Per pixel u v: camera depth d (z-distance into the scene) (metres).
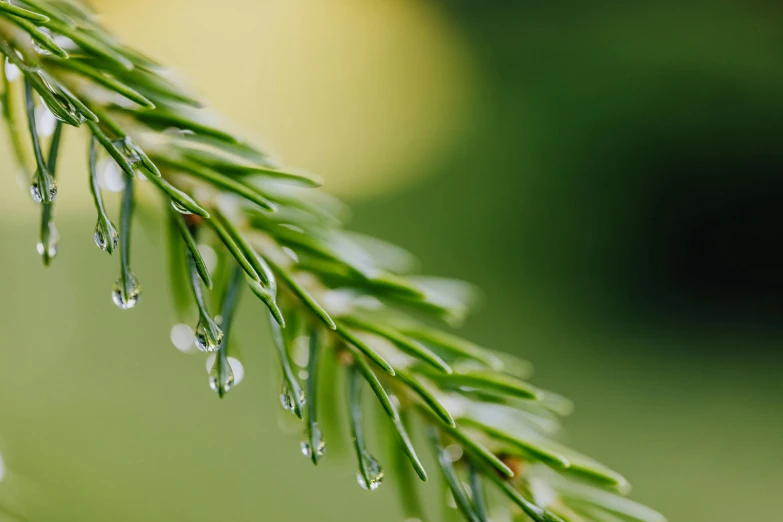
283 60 4.35
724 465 1.75
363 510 1.44
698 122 3.13
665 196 3.03
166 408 1.63
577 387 2.08
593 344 2.35
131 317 1.86
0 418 1.36
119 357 1.72
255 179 0.40
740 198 2.91
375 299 0.40
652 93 3.36
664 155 3.12
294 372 0.40
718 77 3.17
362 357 0.39
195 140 0.39
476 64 4.33
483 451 0.39
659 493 1.65
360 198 3.46
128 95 0.38
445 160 3.62
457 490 0.39
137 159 0.38
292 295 0.39
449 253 2.95
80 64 0.38
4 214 0.68
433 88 4.27
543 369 2.18
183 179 0.39
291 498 1.46
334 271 0.40
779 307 2.61
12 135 0.39
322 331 0.39
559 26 4.15
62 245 1.79
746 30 3.34
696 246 2.83
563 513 0.39
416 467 0.38
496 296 2.62
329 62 4.46
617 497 0.39
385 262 0.43
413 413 0.39
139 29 3.57
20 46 0.38
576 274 2.80
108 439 1.48
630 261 2.87
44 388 1.51
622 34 3.73
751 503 1.62
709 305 2.64
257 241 0.39
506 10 4.55
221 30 4.21
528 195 3.29
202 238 0.39
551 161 3.40
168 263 0.40
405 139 3.96
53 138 0.38
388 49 4.70
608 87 3.56
